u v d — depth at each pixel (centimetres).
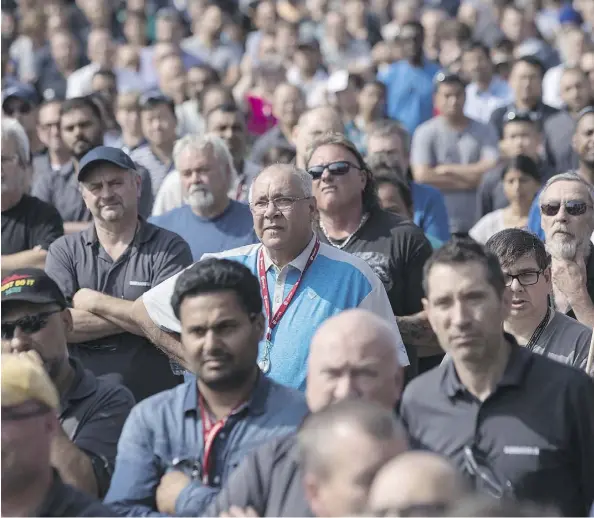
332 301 1678
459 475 973
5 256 2108
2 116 2978
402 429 1102
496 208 2822
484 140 3167
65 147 2798
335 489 1072
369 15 4962
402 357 1702
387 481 960
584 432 1299
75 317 1850
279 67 3888
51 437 1277
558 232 1869
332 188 1930
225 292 1341
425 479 953
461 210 3120
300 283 1691
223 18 4794
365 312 1280
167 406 1388
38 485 1259
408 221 1970
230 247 2128
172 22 4616
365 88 3338
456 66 3844
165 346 1761
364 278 1694
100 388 1581
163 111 2833
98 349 1859
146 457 1375
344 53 4603
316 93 3744
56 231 2158
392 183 2244
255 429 1356
